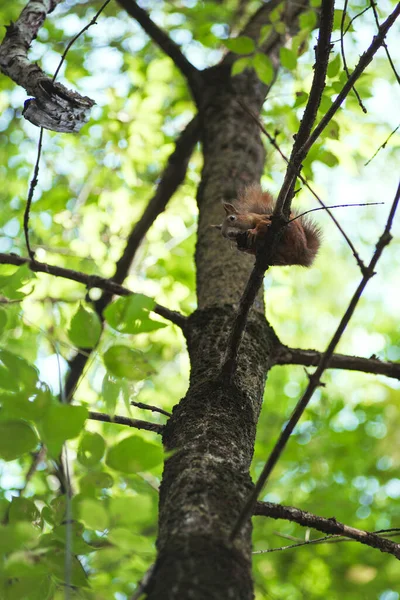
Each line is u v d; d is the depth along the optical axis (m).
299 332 13.80
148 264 10.75
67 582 3.41
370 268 3.55
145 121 11.22
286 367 13.05
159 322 3.88
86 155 12.03
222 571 3.27
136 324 3.89
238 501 3.82
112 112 11.30
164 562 3.33
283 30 7.41
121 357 3.86
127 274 9.27
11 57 5.46
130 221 10.85
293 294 13.16
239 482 3.99
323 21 4.26
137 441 3.50
